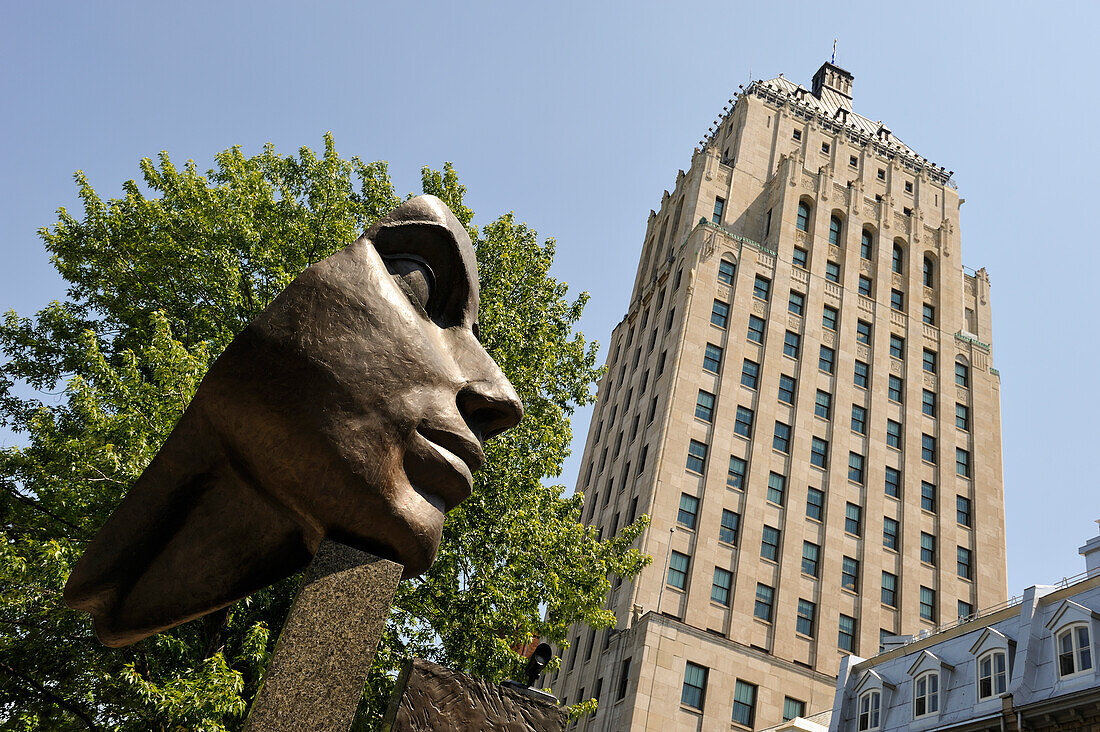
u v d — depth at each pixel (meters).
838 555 44.09
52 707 10.92
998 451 51.59
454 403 4.43
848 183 57.38
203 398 4.10
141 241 13.99
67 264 13.98
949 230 58.25
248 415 3.98
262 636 10.54
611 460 50.78
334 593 4.00
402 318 4.32
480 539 14.20
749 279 50.44
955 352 53.97
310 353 4.01
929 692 26.45
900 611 44.00
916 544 46.31
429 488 4.30
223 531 4.39
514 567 14.52
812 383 48.56
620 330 59.75
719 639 39.00
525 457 15.51
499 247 17.22
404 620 13.87
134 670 9.80
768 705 38.41
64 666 10.91
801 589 42.47
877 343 51.59
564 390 17.59
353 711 3.90
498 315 15.80
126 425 10.46
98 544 4.32
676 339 47.88
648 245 62.28
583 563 15.83
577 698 41.03
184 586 4.39
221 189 14.91
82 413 10.80
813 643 41.31
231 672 9.67
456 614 13.64
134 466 10.21
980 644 25.08
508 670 13.64
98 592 4.31
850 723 29.62
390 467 4.09
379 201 16.95
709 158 56.19
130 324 13.86
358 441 4.01
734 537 42.84
